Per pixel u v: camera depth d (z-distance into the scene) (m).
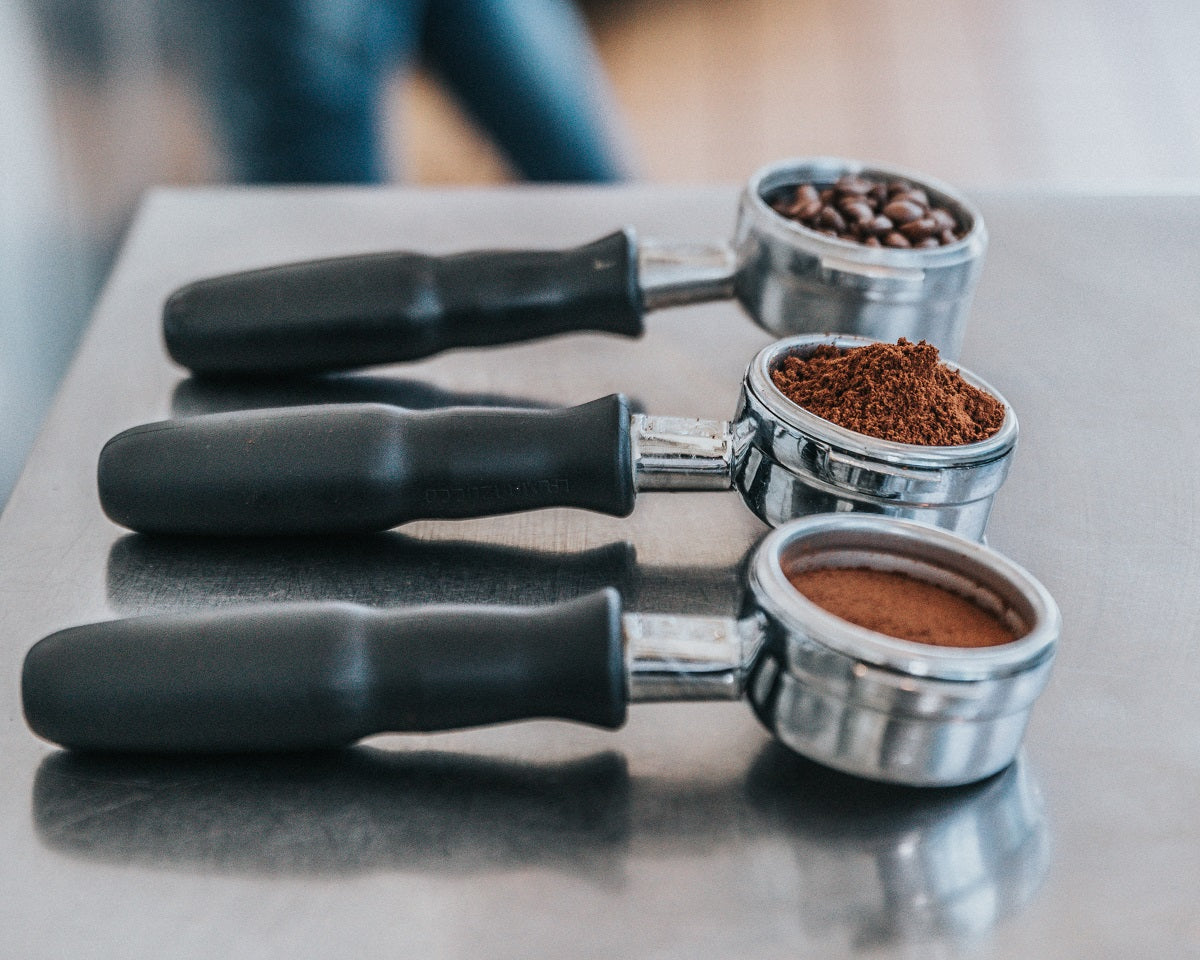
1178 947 0.38
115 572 0.54
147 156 1.61
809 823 0.42
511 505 0.52
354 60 1.17
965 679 0.39
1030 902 0.40
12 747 0.46
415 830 0.42
